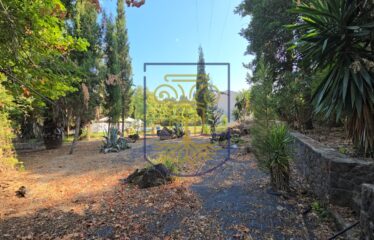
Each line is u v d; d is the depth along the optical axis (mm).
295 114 6344
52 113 9258
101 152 8648
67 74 5336
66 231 2682
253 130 3908
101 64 11516
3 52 2984
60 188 4387
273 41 7922
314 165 3449
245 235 2430
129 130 16672
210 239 2396
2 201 3725
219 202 3344
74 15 9359
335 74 2830
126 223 2824
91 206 3422
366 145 2787
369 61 2568
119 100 12320
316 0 2898
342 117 3229
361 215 1838
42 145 11125
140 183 4293
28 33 3240
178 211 3113
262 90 3885
